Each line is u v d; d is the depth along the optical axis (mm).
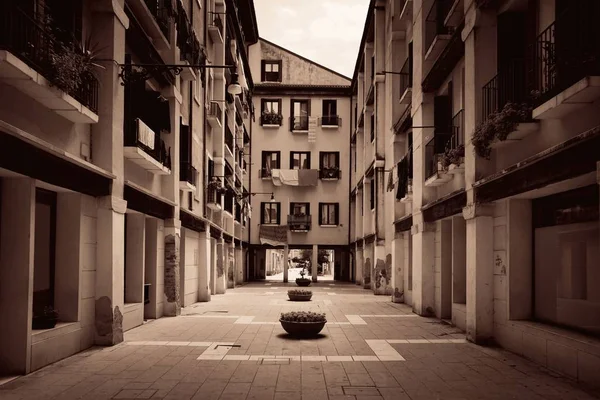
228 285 28312
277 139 37469
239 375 7387
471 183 10562
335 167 37031
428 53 14656
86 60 8070
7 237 7098
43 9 7633
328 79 38406
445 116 14125
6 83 6621
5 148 6273
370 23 27547
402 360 8531
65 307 8703
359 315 15133
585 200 7684
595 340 7074
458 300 12945
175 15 13547
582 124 7090
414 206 16125
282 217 36812
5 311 7109
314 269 36469
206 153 19656
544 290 8891
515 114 8289
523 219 9336
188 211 16234
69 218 8719
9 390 6418
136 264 12383
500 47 9531
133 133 10750
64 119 8242
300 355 8883
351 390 6641
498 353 9148
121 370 7578
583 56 6523
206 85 19641
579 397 6348
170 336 10719
